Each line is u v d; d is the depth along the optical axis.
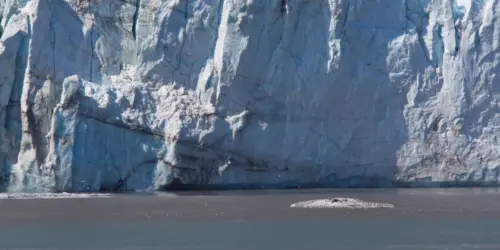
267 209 169.12
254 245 127.31
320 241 130.62
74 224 148.75
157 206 174.88
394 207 172.38
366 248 124.81
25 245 128.25
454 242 129.88
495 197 193.50
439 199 189.12
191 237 134.25
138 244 128.50
